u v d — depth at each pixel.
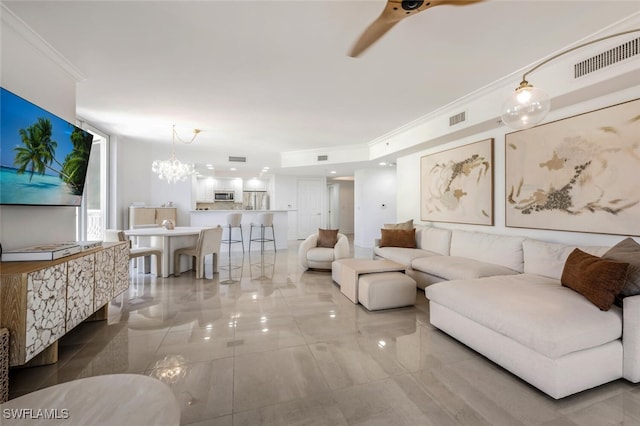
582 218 2.70
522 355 1.77
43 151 2.18
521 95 1.94
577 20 2.05
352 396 1.67
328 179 10.95
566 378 1.61
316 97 3.51
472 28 2.13
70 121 2.69
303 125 4.72
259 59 2.59
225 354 2.14
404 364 2.02
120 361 2.03
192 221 6.71
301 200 9.72
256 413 1.53
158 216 5.93
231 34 2.21
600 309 1.81
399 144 5.06
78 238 4.27
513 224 3.39
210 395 1.67
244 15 1.98
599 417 1.49
